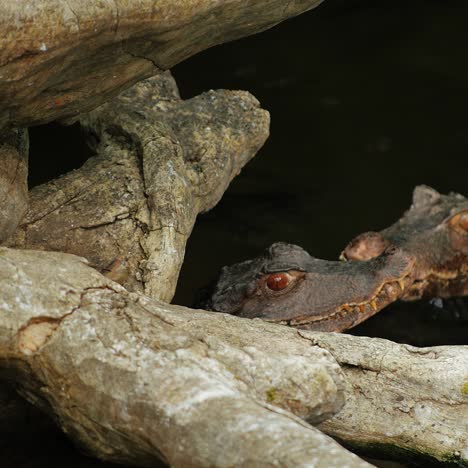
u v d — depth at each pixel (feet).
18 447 27.81
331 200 50.96
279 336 28.81
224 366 25.25
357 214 49.62
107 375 24.58
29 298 25.12
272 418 22.99
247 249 43.11
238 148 38.60
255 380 25.71
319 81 66.85
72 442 27.50
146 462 25.75
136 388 24.21
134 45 27.58
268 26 31.17
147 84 40.09
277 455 21.99
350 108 63.87
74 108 29.78
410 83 68.08
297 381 26.04
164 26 27.09
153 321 25.90
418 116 63.72
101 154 35.53
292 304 35.58
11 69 25.08
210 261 41.29
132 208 33.14
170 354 24.84
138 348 24.90
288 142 58.44
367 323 39.34
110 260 32.01
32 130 45.16
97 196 33.17
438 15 78.18
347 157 57.26
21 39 24.44
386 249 38.68
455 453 28.43
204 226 44.98
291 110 62.69
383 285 37.04
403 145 59.57
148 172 33.83
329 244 45.70
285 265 36.11
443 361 29.55
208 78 64.23
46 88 27.45
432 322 39.88
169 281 32.19
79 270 26.40
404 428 28.78
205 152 37.27
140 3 25.96
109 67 28.22
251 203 48.88
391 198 52.29
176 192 33.42
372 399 29.12
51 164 42.70
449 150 59.47
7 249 26.43
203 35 29.35
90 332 25.11
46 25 24.59
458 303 41.55
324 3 78.43
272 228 46.16
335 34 73.97
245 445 22.43
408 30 75.56
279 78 66.33
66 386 25.09
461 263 42.04
